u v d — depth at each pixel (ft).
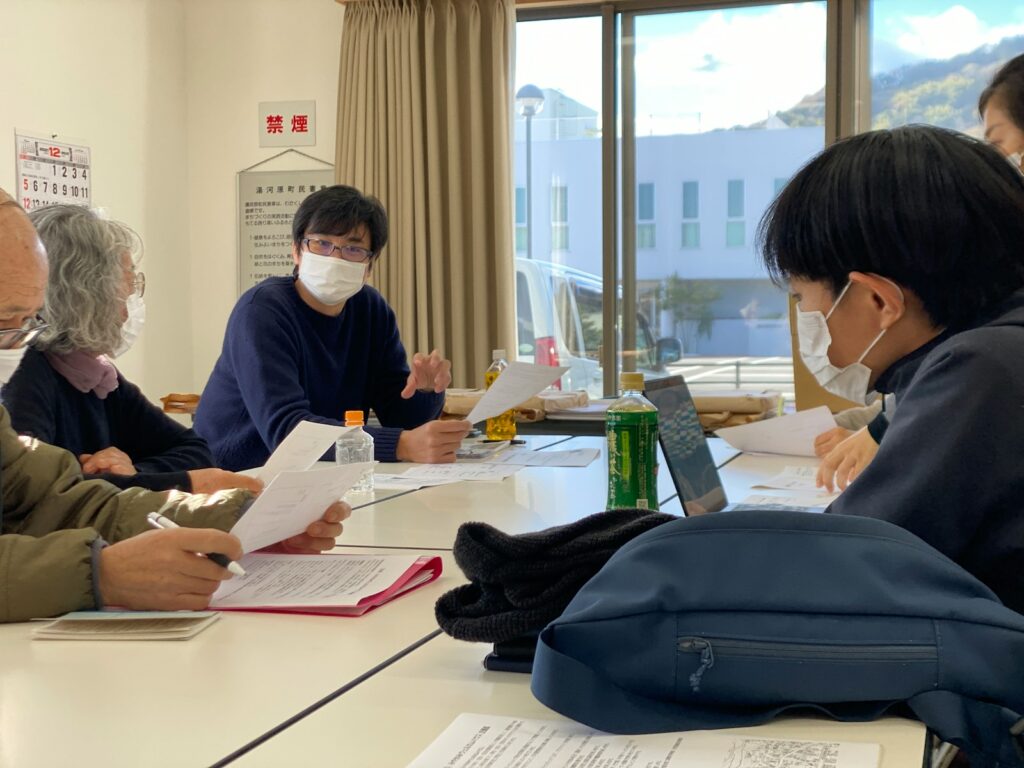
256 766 2.42
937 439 3.09
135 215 15.46
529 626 3.06
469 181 15.60
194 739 2.59
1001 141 7.78
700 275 16.14
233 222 16.71
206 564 3.89
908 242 3.28
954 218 3.24
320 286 9.01
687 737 2.57
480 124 15.31
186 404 12.39
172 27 16.33
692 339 16.28
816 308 3.60
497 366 10.37
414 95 15.37
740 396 10.50
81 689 3.00
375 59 15.51
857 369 3.65
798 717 2.70
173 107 16.38
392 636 3.54
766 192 15.78
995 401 3.06
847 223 3.36
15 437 4.81
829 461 6.30
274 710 2.81
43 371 6.86
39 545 3.90
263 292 9.04
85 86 14.37
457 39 15.44
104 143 14.75
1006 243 3.28
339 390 9.63
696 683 2.64
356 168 15.62
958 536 3.09
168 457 7.75
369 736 2.61
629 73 16.03
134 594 3.85
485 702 2.87
